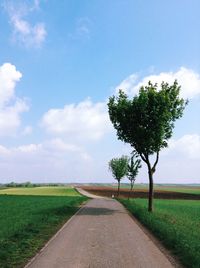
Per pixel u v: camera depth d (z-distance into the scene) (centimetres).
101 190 13675
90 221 2783
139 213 3275
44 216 3005
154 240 1872
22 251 1538
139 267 1266
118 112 4100
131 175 7356
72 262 1334
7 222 2608
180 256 1462
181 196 10538
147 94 4047
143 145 4006
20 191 12925
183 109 4200
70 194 10750
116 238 1923
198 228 2500
